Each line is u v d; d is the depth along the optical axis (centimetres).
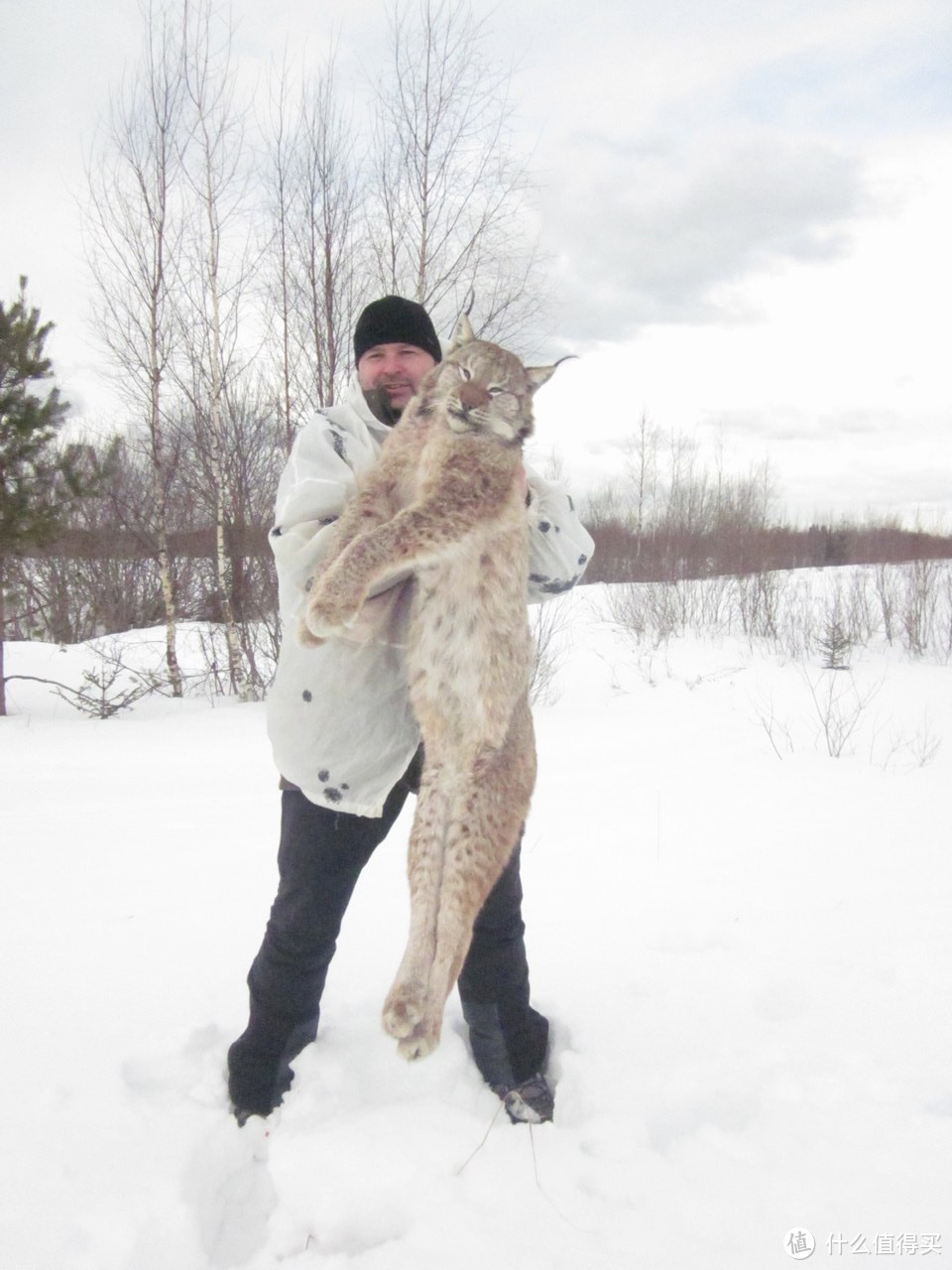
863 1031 334
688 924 428
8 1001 347
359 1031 338
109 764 822
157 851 538
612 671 1431
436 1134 278
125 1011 341
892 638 1784
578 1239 237
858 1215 244
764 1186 256
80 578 1978
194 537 1778
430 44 1258
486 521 288
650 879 492
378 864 516
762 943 406
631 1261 229
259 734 987
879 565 2109
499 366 302
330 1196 256
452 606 288
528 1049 317
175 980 365
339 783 280
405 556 274
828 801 667
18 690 1438
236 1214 263
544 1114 299
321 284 1343
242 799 677
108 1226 235
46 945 399
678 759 832
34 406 1224
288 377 1366
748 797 681
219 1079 306
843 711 1096
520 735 302
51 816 625
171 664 1394
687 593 2048
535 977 377
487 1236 238
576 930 424
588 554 348
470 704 290
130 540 2023
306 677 277
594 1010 350
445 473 290
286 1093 305
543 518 326
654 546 2442
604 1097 299
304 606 276
